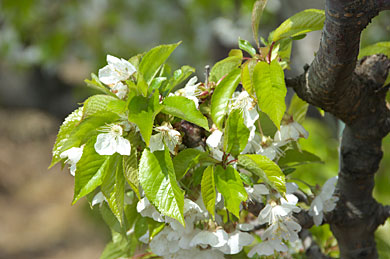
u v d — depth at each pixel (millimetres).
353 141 1099
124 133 949
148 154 939
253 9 985
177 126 967
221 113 970
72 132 944
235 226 995
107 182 953
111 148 934
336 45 960
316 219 1062
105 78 974
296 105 1087
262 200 1016
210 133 981
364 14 935
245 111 974
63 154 968
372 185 1121
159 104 941
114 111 944
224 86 974
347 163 1107
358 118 1076
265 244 1001
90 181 947
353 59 978
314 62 1008
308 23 987
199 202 977
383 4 930
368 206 1121
